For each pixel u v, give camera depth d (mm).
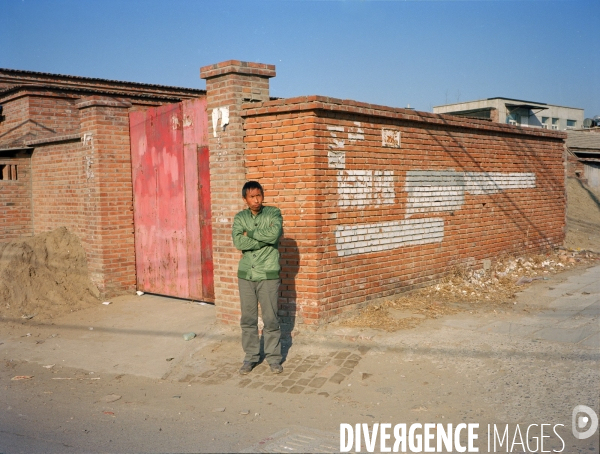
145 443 4664
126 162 9969
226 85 7406
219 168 7594
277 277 6168
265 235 5988
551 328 6914
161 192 9477
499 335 6723
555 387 5316
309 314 7051
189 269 9117
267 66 7621
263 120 7250
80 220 10617
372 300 7844
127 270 10031
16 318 8875
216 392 5926
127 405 5668
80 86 15375
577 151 19453
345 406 5336
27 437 4863
